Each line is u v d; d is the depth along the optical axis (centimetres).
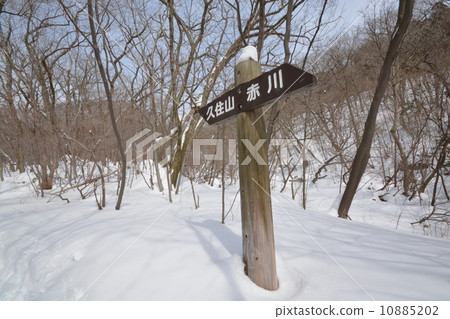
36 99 546
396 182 646
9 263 216
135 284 144
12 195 586
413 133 654
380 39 740
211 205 366
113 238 210
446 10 637
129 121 651
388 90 778
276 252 172
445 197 529
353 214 498
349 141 832
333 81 673
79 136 554
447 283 122
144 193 481
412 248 174
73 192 541
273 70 122
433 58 624
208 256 170
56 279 170
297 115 642
